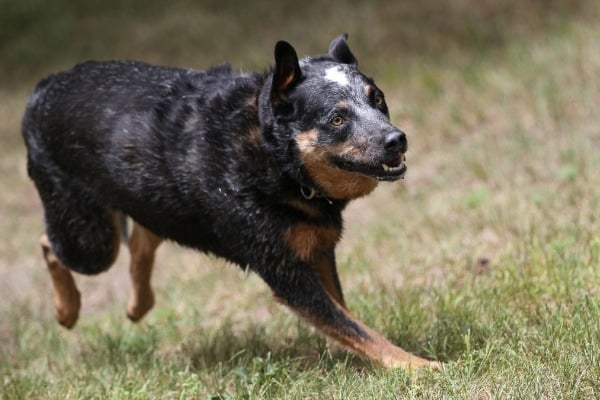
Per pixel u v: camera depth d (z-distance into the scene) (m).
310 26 23.16
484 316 9.51
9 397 9.63
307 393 8.49
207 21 25.11
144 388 9.18
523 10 21.09
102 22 26.50
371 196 15.66
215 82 9.32
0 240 17.23
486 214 12.95
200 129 8.98
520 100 17.31
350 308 10.70
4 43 26.73
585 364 7.87
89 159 9.71
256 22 24.33
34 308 14.14
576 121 15.83
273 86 8.47
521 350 8.44
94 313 13.73
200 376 9.32
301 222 8.73
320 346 9.68
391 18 22.41
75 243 10.48
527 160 14.86
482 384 7.96
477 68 19.06
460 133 16.97
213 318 12.08
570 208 12.30
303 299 8.91
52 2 27.91
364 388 8.17
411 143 17.06
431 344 9.05
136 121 9.34
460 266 11.33
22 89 24.36
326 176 8.51
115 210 10.20
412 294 10.64
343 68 8.66
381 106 8.70
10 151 21.45
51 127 10.05
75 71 10.20
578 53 18.22
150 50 24.42
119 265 15.51
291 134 8.48
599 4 20.47
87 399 9.27
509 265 10.67
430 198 14.70
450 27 21.30
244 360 9.73
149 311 12.41
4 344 12.58
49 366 10.85
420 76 19.39
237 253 9.15
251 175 8.70
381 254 12.84
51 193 10.39
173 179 9.12
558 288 9.75
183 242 9.66
